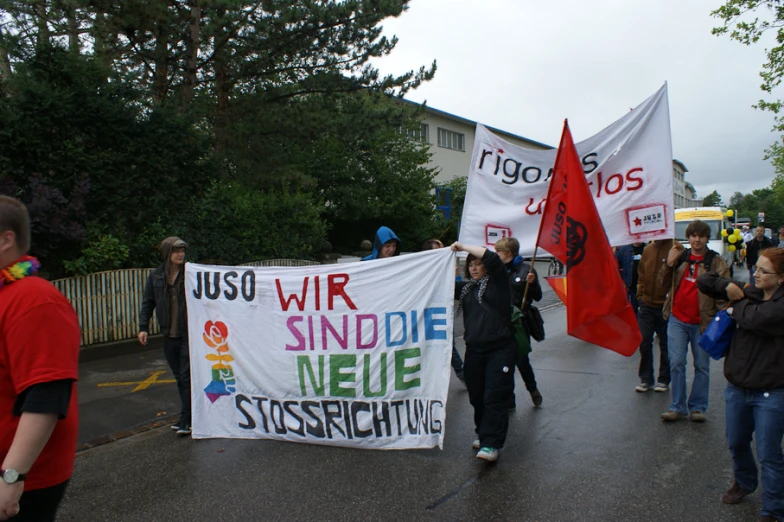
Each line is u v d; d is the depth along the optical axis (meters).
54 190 8.62
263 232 12.67
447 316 4.61
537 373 7.42
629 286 9.25
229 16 12.38
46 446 2.11
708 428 5.12
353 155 19.59
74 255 9.20
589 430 5.14
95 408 6.30
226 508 3.80
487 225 5.77
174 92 14.12
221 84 14.20
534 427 5.26
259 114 14.25
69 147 9.48
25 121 9.04
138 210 10.51
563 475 4.17
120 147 10.46
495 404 4.38
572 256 4.43
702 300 5.05
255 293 5.08
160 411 6.19
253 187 13.97
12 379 2.00
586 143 5.36
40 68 9.82
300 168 17.14
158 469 4.53
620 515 3.56
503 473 4.23
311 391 4.91
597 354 8.63
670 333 5.36
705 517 3.52
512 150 5.68
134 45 12.96
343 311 4.84
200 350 5.22
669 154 5.04
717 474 4.14
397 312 4.73
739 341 3.49
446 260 4.63
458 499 3.82
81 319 8.89
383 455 4.64
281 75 14.99
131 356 8.91
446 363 4.59
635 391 6.44
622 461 4.41
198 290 5.23
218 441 5.12
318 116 14.18
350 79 14.68
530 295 5.38
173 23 12.43
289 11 12.52
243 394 5.12
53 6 11.12
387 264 4.79
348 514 3.65
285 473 4.34
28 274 2.10
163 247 5.32
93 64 10.45
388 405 4.73
